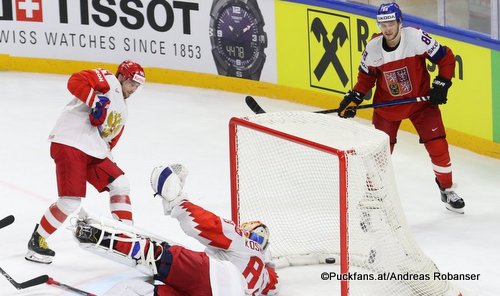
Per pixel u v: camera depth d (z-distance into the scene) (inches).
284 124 634.2
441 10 913.5
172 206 573.3
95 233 537.3
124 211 648.4
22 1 1145.4
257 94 1074.7
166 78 1123.9
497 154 894.4
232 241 568.1
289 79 1047.0
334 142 588.1
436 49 734.5
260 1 1043.3
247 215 687.1
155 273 546.0
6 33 1154.7
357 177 589.9
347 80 991.0
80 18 1137.4
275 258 666.8
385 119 773.9
